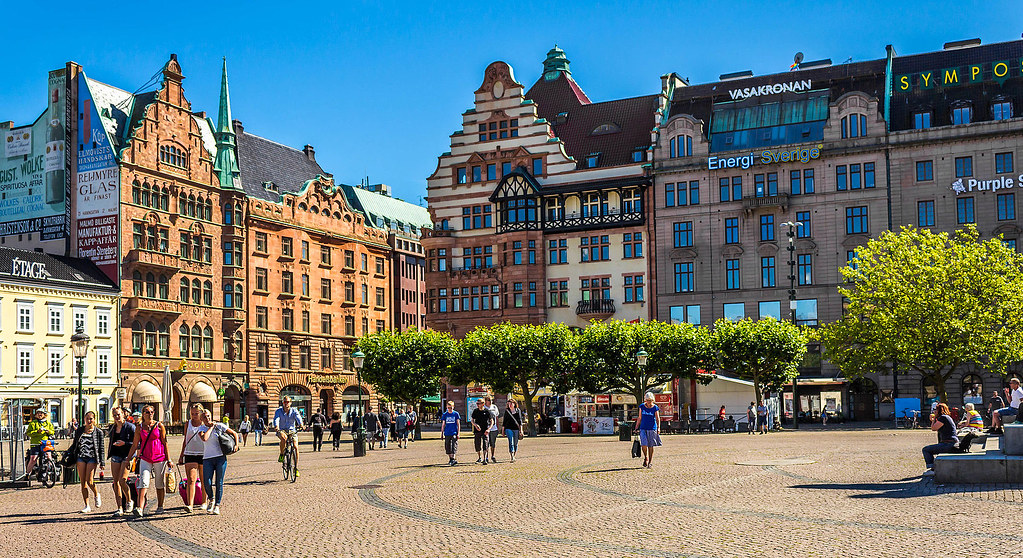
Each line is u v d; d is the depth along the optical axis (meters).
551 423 74.12
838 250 83.06
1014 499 21.47
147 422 23.11
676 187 87.75
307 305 104.50
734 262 85.81
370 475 33.53
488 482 29.06
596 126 95.12
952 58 84.75
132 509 23.70
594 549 17.03
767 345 67.19
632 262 88.75
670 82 91.12
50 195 89.88
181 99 93.75
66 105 89.62
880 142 82.12
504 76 93.75
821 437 51.28
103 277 86.81
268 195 104.25
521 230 91.31
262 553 17.81
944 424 26.41
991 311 63.16
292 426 32.72
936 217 80.75
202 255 94.31
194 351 93.00
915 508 20.66
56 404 81.38
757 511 20.95
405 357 77.25
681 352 68.56
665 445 46.28
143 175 89.06
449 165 95.12
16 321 78.81
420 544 18.14
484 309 92.38
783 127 85.81
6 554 18.41
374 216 124.62
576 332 74.38
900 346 62.44
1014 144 79.25
